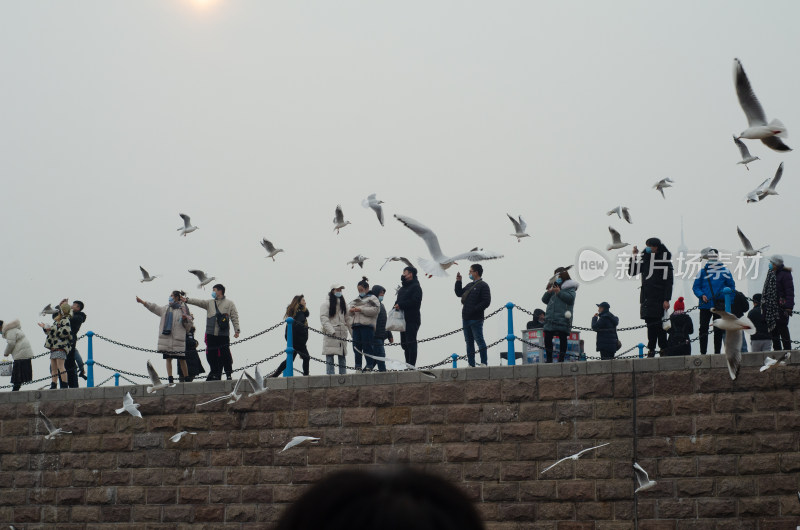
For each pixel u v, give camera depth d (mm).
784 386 17609
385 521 1401
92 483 21969
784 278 18906
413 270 21484
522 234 19172
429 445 19297
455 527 1420
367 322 21703
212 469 20969
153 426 21672
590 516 18094
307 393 20469
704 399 17938
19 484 22562
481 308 20094
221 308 22531
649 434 18094
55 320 24234
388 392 19828
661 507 17797
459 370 19422
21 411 22922
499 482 18719
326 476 1533
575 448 18438
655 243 19391
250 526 20406
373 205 14461
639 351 25031
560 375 18766
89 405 22359
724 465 17625
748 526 17359
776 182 16172
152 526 21234
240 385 21109
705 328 19281
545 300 20859
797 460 17312
